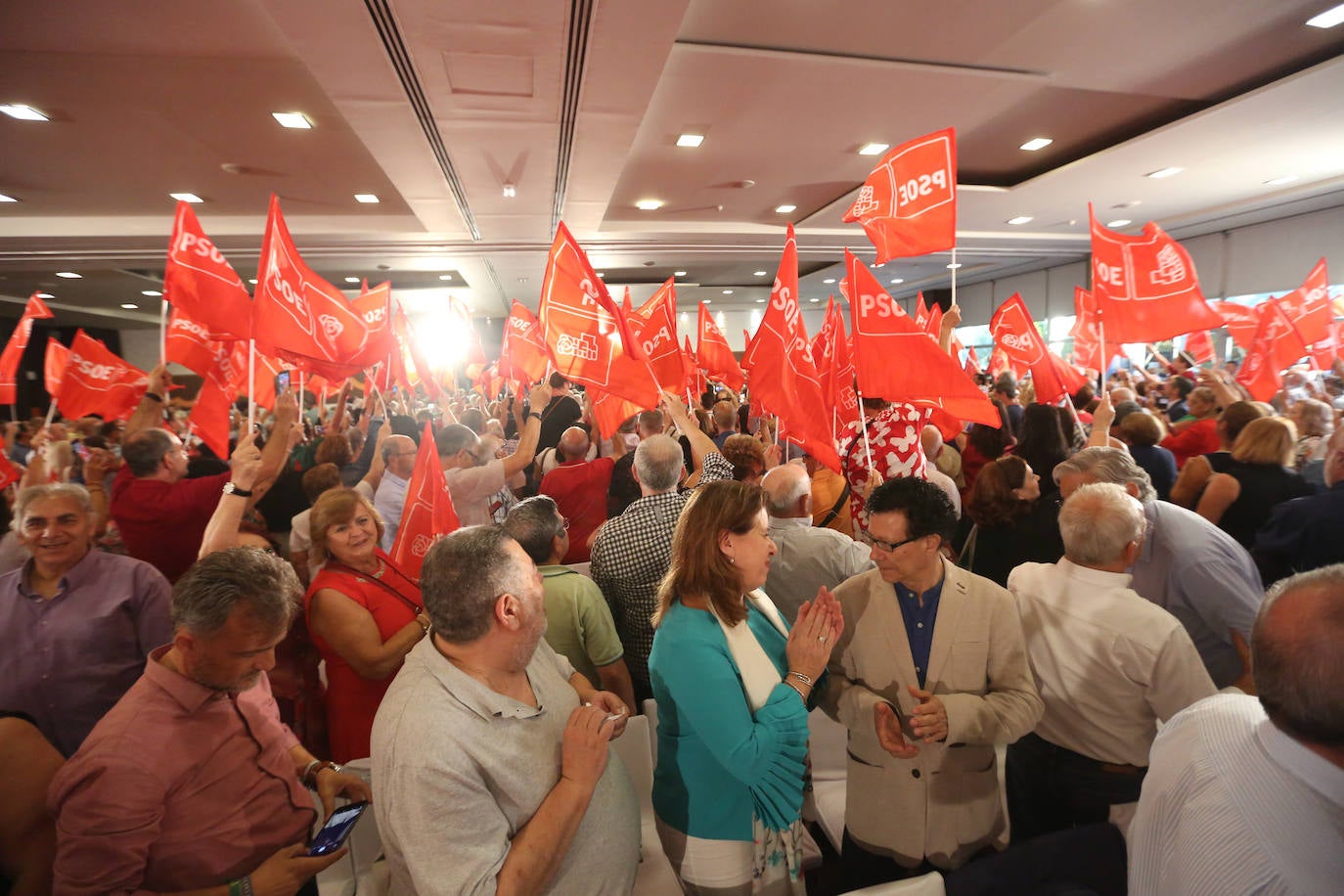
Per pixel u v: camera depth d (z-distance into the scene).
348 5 4.11
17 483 4.50
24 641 1.91
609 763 1.41
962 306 19.50
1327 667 0.78
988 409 3.11
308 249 11.38
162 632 2.04
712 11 4.91
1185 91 6.52
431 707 1.10
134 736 1.30
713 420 6.65
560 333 3.43
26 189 8.48
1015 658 1.62
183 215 2.53
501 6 4.14
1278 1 4.93
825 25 5.14
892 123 7.16
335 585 2.06
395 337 6.10
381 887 1.62
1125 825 1.65
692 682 1.38
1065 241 13.18
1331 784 0.80
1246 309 6.97
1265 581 2.47
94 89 5.82
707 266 15.62
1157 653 1.57
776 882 1.45
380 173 8.43
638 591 2.46
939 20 5.08
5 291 13.84
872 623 1.69
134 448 2.73
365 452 5.52
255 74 5.61
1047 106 6.86
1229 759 0.90
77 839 1.23
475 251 12.01
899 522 1.58
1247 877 0.83
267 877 1.36
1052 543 2.70
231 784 1.43
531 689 1.30
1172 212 11.11
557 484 3.67
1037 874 1.44
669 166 8.57
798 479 2.43
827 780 2.32
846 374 3.82
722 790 1.46
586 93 5.41
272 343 2.59
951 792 1.62
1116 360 11.54
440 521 2.38
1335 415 4.68
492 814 1.10
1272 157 8.05
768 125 7.12
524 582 1.18
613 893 1.32
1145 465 3.70
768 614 1.66
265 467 2.72
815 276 17.12
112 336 20.11
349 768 1.77
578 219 10.21
